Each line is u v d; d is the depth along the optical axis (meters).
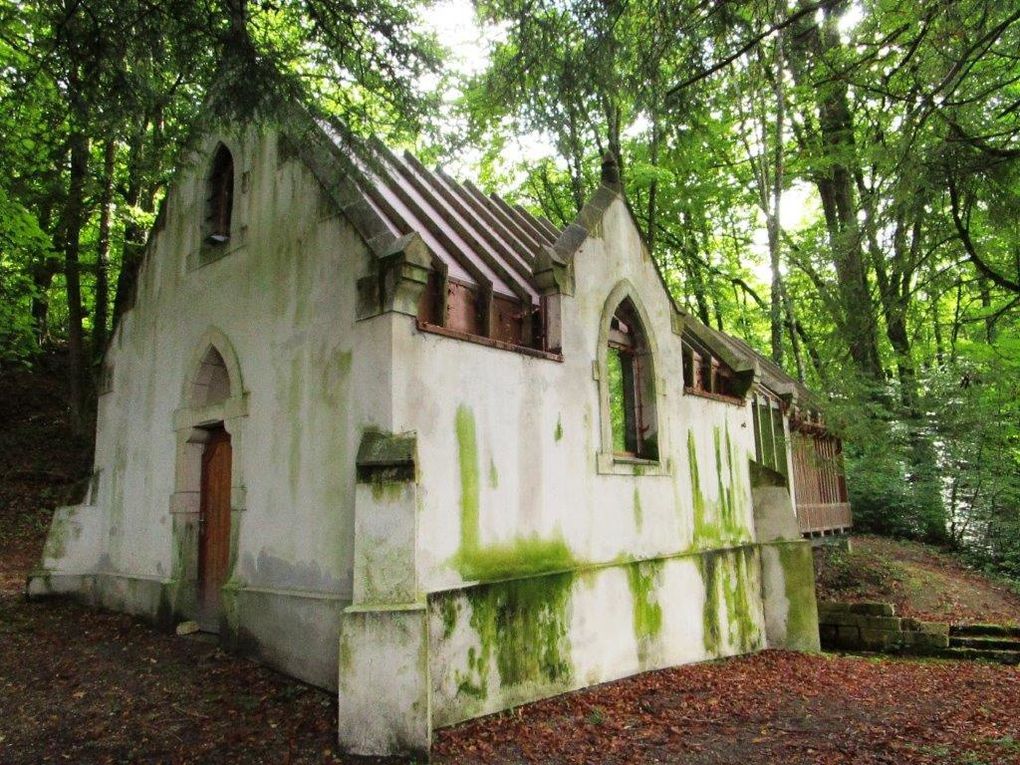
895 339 15.38
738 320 26.34
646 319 10.08
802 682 8.96
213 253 9.41
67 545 11.08
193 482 9.58
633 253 10.06
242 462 8.33
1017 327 12.09
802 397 14.11
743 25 6.03
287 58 5.72
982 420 10.51
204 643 8.51
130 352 11.09
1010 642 11.39
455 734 6.30
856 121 14.67
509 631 7.13
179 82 5.75
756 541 11.79
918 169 6.31
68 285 17.56
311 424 7.44
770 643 11.32
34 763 5.56
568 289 8.68
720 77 7.33
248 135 8.91
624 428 10.11
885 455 12.79
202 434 9.53
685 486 10.27
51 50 5.32
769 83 7.88
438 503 6.75
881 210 7.11
